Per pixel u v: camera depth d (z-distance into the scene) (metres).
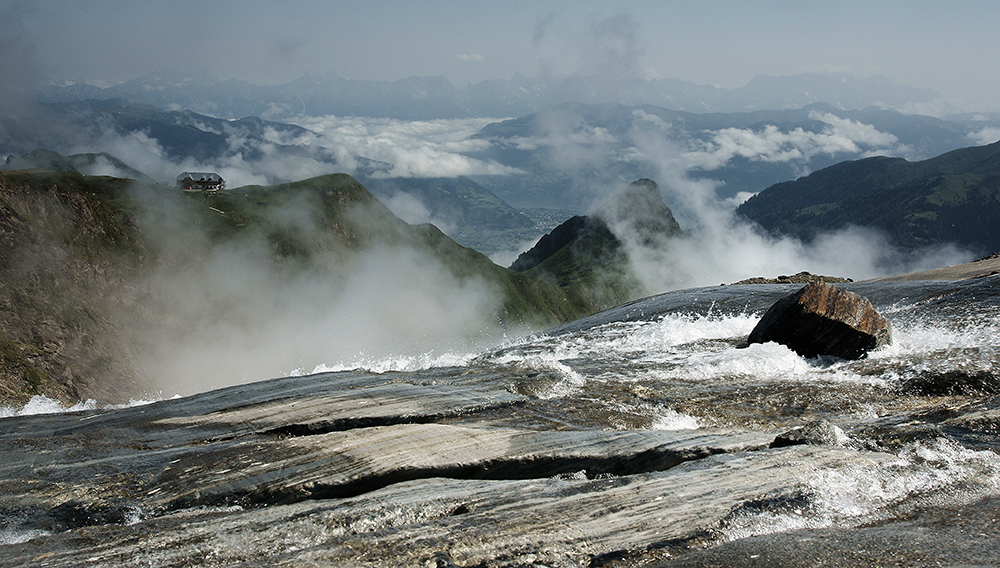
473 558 4.92
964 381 10.95
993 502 6.00
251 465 7.76
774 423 10.25
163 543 5.31
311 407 11.16
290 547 5.26
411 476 7.46
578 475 7.72
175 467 7.89
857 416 10.30
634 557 5.03
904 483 6.53
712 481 6.50
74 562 4.94
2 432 11.16
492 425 10.12
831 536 5.38
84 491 7.26
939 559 4.79
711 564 4.85
